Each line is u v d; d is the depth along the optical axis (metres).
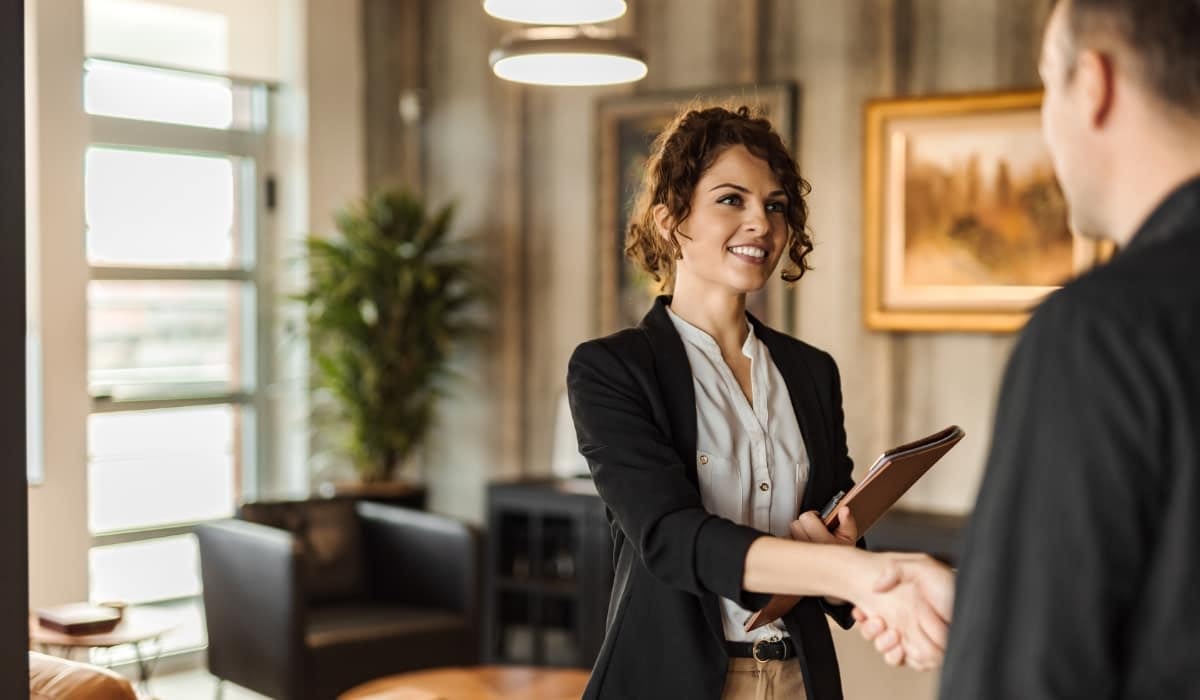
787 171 1.78
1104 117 1.04
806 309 5.62
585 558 5.62
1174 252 0.97
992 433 1.03
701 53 5.94
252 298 6.66
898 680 2.65
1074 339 0.96
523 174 6.62
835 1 5.54
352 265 6.25
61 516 5.50
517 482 5.96
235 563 4.90
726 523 1.58
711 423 1.78
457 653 5.06
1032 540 0.96
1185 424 0.93
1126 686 0.95
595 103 6.31
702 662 1.69
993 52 5.14
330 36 6.68
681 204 1.77
